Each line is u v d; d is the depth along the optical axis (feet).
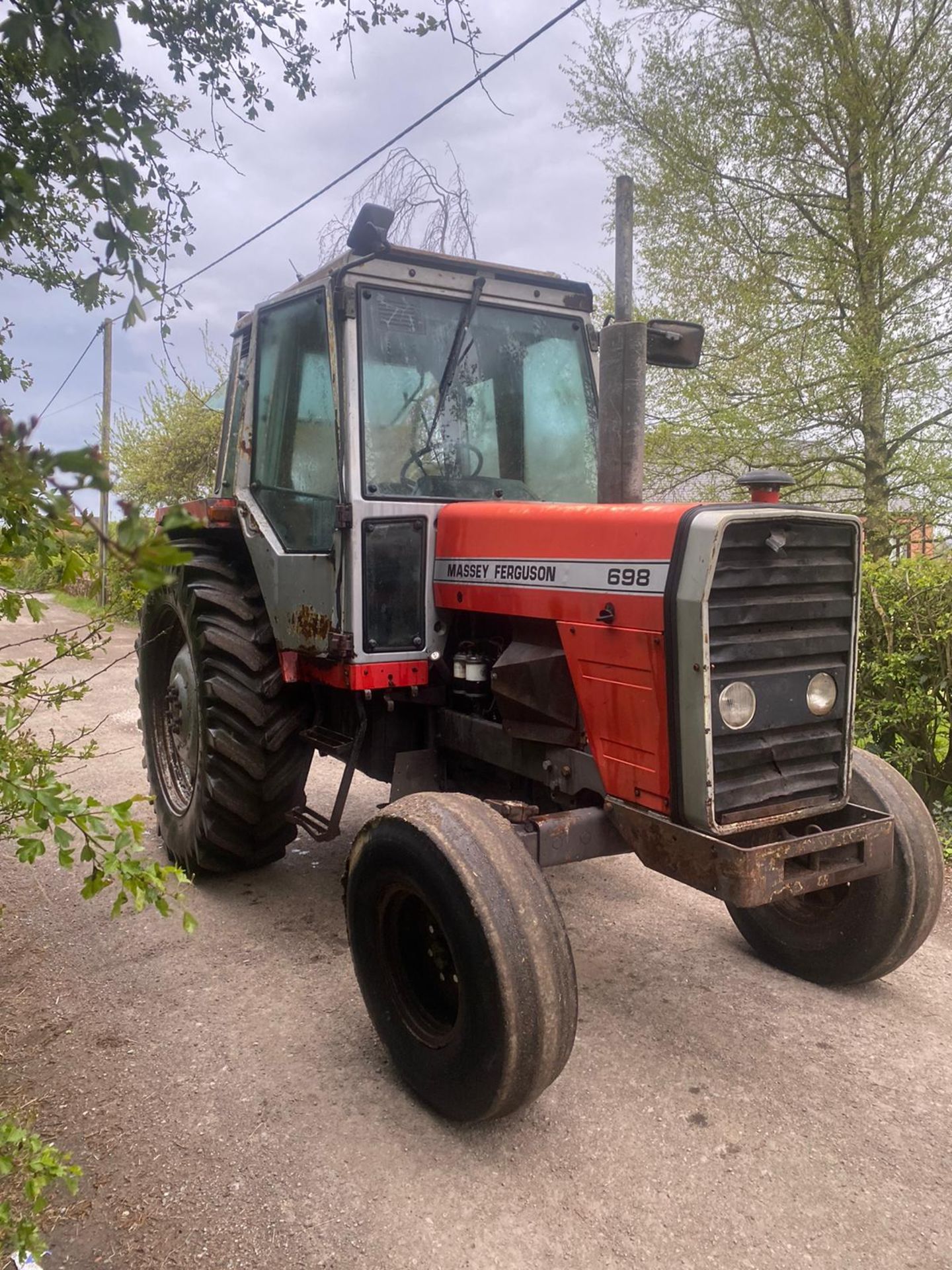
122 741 23.04
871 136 27.78
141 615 15.99
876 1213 7.31
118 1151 7.99
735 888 7.93
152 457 53.72
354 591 10.56
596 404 12.71
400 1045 8.81
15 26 3.78
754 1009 10.46
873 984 11.07
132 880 4.98
